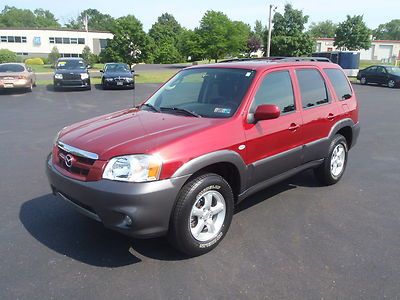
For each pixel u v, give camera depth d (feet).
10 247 12.80
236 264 11.90
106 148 11.37
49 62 199.52
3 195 17.46
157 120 13.34
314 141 16.76
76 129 13.51
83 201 11.43
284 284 10.91
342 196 17.69
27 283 10.85
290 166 15.67
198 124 12.66
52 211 15.70
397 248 12.97
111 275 11.29
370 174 21.18
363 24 153.28
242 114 13.34
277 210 15.97
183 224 11.60
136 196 10.65
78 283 10.89
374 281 11.07
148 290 10.61
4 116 40.78
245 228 14.29
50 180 12.87
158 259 12.17
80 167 11.64
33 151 25.66
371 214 15.74
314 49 142.00
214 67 15.75
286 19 135.95
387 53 263.29
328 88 17.98
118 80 70.64
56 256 12.30
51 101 54.08
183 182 11.36
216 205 12.73
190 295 10.41
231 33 159.33
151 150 11.00
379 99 61.67
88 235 13.67
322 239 13.53
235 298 10.30
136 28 119.03
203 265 11.85
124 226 11.04
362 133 33.37
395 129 35.37
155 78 98.63
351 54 111.34
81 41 243.60
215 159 12.09
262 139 13.84
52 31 237.25
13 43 235.40
